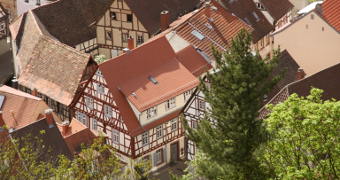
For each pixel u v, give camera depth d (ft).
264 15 543.80
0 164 279.49
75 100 432.25
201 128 274.16
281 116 261.24
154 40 438.81
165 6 533.55
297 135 260.21
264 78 262.06
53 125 370.32
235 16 508.53
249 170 265.34
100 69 403.54
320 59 454.81
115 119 408.05
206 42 473.67
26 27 520.83
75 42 528.22
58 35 522.06
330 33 444.14
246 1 534.78
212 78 266.77
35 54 482.28
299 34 456.86
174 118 421.59
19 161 294.05
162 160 424.46
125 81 410.31
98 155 355.97
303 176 243.40
